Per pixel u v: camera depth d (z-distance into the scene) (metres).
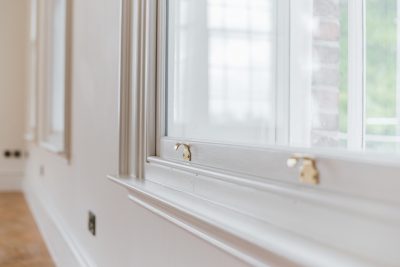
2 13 5.21
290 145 0.84
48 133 3.35
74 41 2.44
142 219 1.33
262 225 0.77
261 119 1.06
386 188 0.57
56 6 3.18
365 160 0.61
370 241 0.58
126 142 1.48
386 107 0.66
